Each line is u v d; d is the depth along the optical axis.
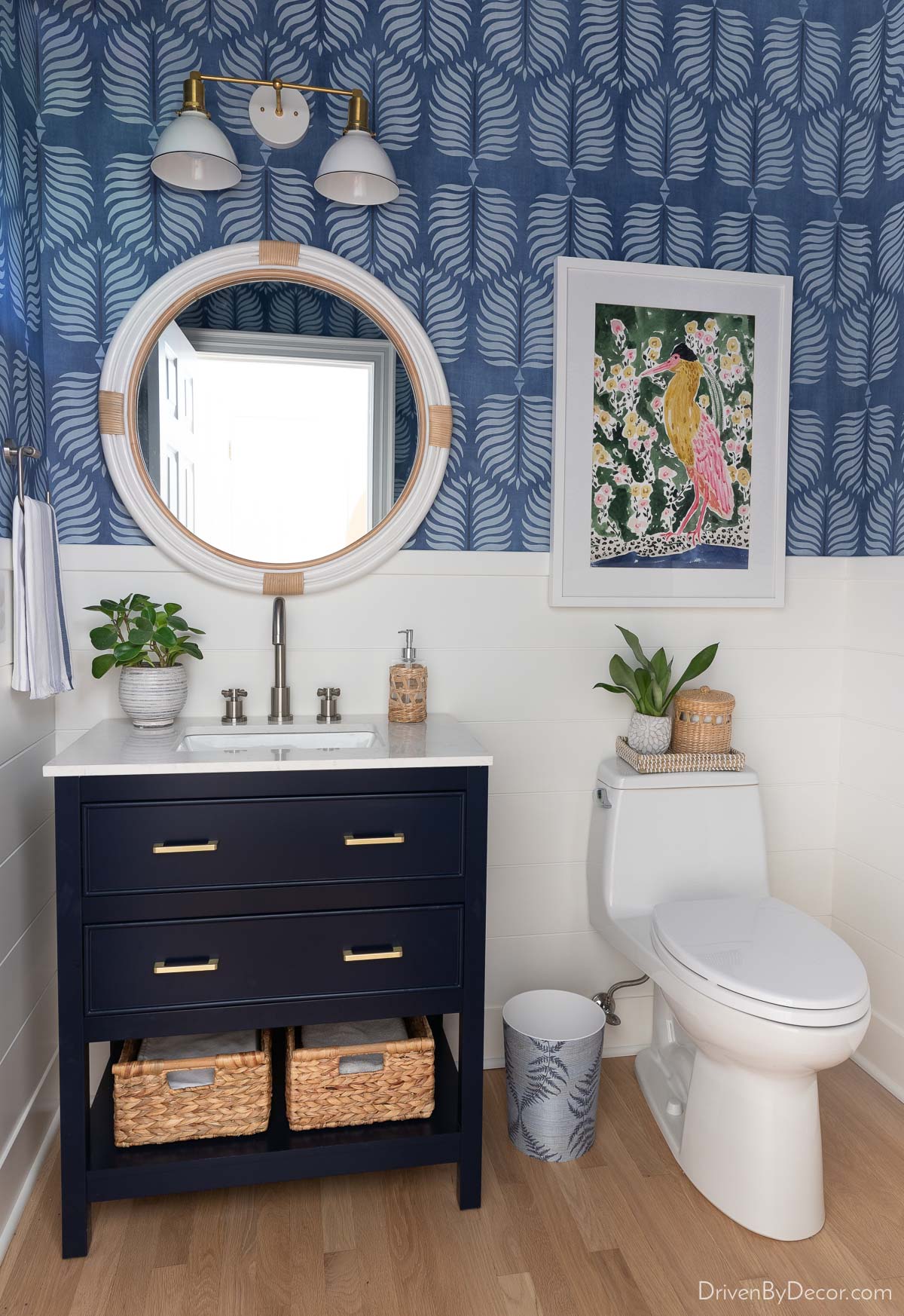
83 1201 1.54
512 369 2.06
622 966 2.21
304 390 1.94
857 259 2.22
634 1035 2.24
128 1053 1.68
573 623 2.13
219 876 1.54
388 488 1.99
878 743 2.17
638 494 2.12
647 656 2.18
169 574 1.93
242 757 1.55
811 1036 1.44
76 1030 1.51
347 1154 1.62
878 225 2.18
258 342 1.92
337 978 1.60
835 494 2.27
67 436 1.87
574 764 2.16
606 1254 1.56
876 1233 1.62
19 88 1.69
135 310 1.85
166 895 1.53
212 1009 1.56
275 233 1.93
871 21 2.14
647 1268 1.53
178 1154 1.59
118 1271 1.52
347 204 1.94
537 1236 1.61
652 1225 1.64
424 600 2.05
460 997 1.65
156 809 1.51
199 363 1.90
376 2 1.93
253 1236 1.60
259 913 1.57
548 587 2.11
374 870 1.60
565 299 2.04
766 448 2.19
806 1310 1.45
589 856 2.10
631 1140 1.89
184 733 1.78
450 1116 1.72
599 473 2.09
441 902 1.63
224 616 1.96
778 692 2.28
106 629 1.76
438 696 2.08
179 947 1.54
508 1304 1.46
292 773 1.55
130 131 1.85
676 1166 1.81
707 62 2.11
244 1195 1.71
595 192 2.07
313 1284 1.49
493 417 2.06
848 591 2.28
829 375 2.24
